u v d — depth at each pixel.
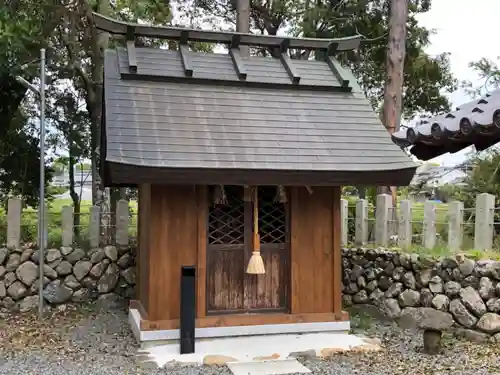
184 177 5.14
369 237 8.45
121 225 8.21
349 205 9.38
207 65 6.73
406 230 7.23
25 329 6.56
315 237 6.15
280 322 5.96
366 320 6.98
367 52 13.85
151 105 5.91
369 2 12.91
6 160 10.25
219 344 5.66
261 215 6.11
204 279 5.78
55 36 10.99
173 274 5.71
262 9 15.80
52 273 7.70
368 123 6.44
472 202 8.38
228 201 6.00
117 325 6.77
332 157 5.70
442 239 7.32
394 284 7.07
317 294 6.14
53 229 9.10
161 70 6.42
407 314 6.76
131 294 8.02
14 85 9.20
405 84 13.91
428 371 4.97
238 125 5.94
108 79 6.14
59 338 6.17
